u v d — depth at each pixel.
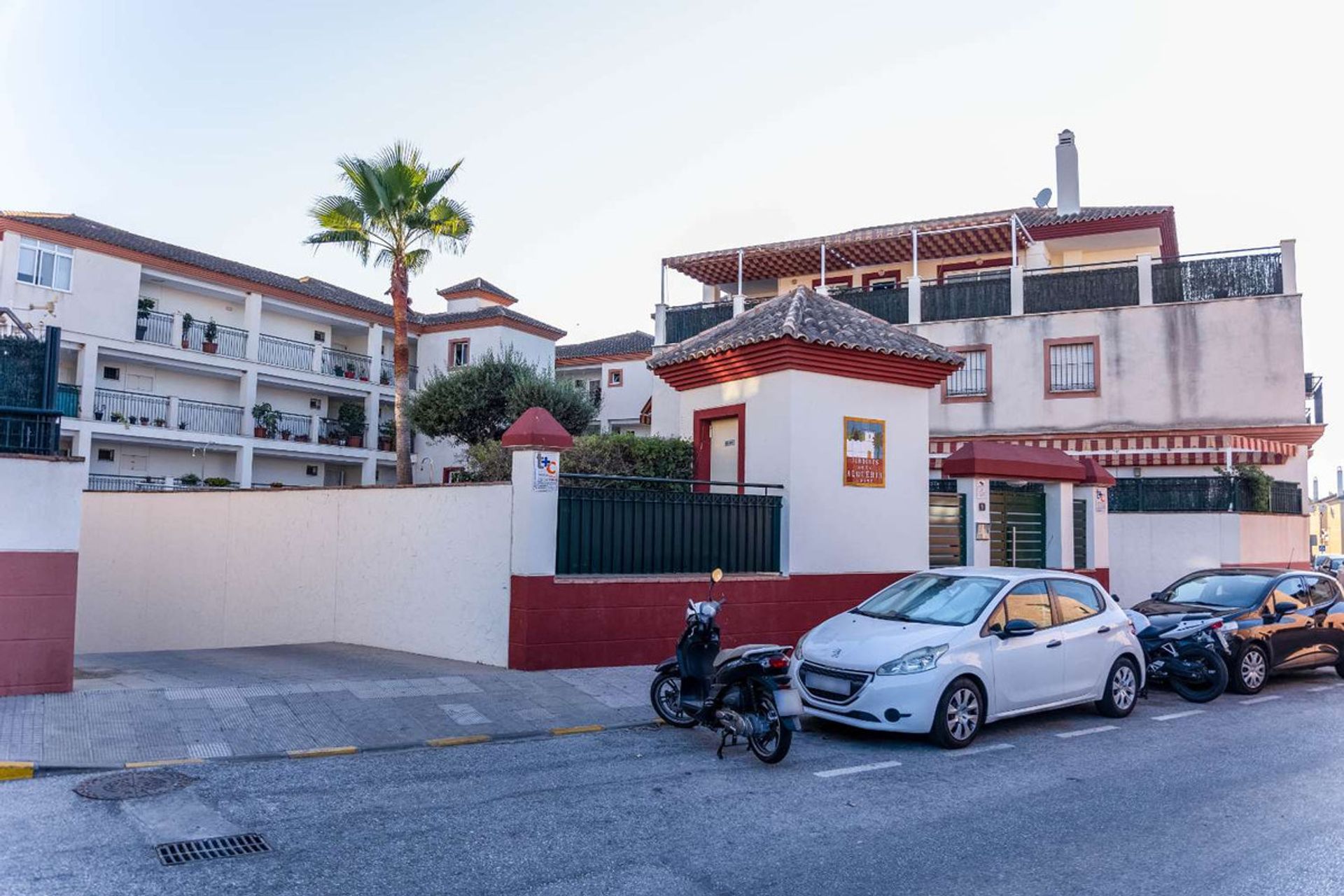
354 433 38.78
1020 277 24.06
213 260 35.72
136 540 17.25
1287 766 8.00
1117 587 20.06
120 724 8.05
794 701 7.79
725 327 15.80
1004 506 16.23
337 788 6.83
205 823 5.95
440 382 24.41
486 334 40.72
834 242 26.34
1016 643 9.20
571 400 23.64
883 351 13.77
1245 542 19.22
